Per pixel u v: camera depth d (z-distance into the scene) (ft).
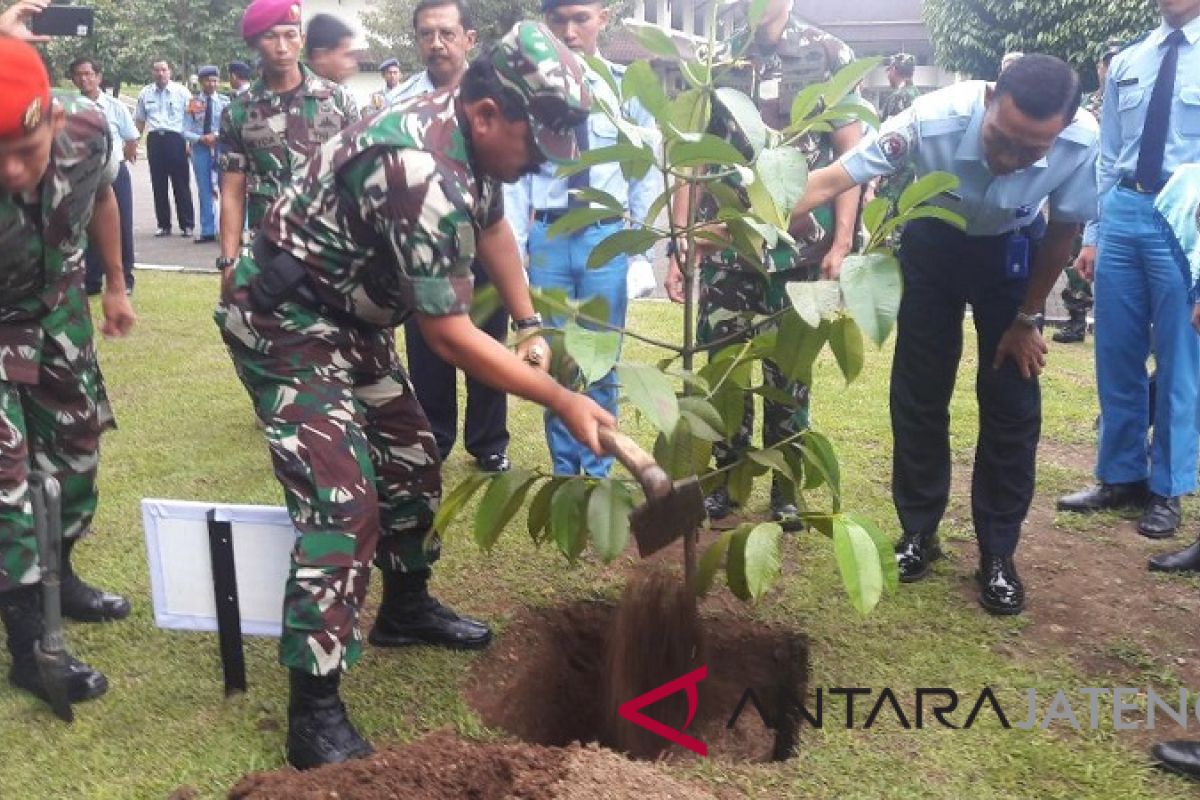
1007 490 10.79
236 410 17.47
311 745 7.95
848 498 13.79
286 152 14.47
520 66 7.06
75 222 8.91
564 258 12.51
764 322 8.96
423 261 7.11
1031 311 10.41
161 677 9.34
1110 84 13.17
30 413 9.55
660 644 9.98
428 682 9.35
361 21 84.79
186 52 97.19
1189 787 8.03
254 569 8.69
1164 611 10.93
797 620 10.57
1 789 7.80
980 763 8.29
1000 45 45.42
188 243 38.88
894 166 10.10
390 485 9.25
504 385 7.43
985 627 10.52
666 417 7.02
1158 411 12.89
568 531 8.44
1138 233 12.63
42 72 7.68
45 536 8.29
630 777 7.36
